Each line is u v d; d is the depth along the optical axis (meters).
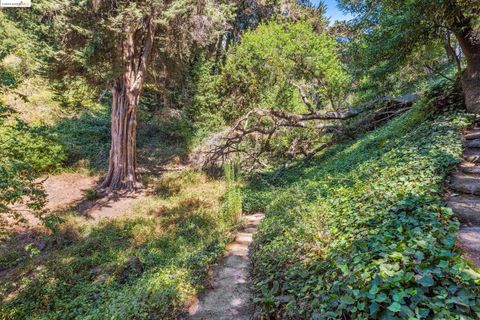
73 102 16.48
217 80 17.23
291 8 18.05
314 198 5.52
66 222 8.13
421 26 5.68
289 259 3.54
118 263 5.70
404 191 3.67
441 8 5.23
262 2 18.80
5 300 4.93
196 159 14.93
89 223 8.40
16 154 5.82
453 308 1.75
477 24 5.83
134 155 12.19
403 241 2.53
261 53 13.71
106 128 16.12
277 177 11.49
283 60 12.90
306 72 13.08
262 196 9.10
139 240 7.03
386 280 1.96
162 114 16.98
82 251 6.54
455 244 2.48
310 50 12.50
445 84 7.88
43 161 11.66
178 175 12.91
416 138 6.21
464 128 5.77
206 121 17.59
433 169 4.11
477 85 6.25
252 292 3.66
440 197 3.48
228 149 12.27
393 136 8.32
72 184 11.70
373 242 2.68
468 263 2.02
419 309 1.75
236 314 3.34
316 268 2.89
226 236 6.16
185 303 3.67
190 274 4.35
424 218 2.87
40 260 6.30
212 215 7.93
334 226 3.67
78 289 5.04
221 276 4.32
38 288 5.07
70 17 8.64
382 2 6.25
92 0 8.52
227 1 17.05
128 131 11.80
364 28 6.86
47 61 9.29
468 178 3.83
